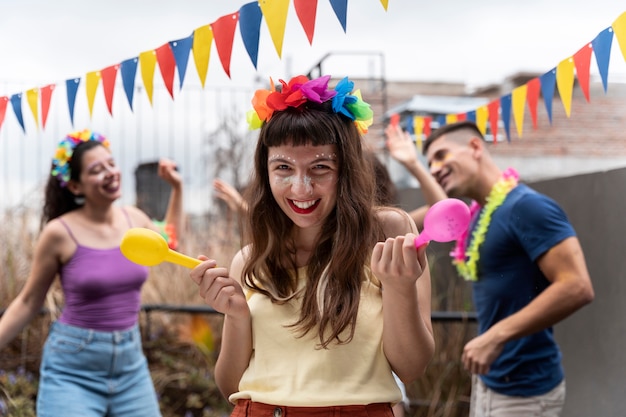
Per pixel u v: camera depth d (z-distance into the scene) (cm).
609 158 1040
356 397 152
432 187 315
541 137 1041
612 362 307
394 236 166
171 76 221
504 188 261
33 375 447
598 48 212
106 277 293
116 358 294
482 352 240
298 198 156
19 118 251
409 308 148
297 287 163
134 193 590
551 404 254
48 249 294
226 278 160
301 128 155
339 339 154
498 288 259
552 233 244
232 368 170
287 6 186
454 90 1226
